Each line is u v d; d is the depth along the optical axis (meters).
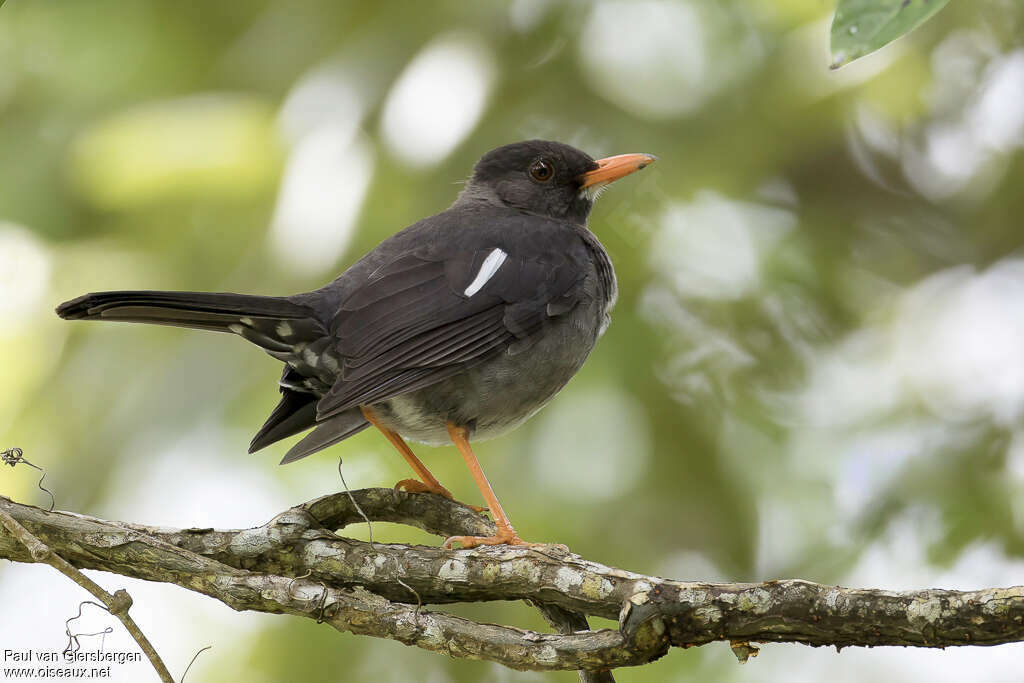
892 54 13.30
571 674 11.73
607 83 13.12
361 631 6.90
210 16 13.73
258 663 11.37
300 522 7.48
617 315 12.48
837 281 13.63
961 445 13.07
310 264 11.24
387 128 11.80
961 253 14.91
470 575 7.12
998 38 14.23
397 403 9.18
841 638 6.05
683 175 13.03
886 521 12.69
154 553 7.06
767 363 12.94
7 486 11.59
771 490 12.83
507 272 9.43
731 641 6.30
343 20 13.18
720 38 13.58
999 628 5.71
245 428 11.79
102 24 13.71
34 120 13.58
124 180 11.80
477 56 12.54
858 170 14.89
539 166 11.09
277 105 12.70
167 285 12.05
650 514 12.27
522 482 12.11
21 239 12.45
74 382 11.91
